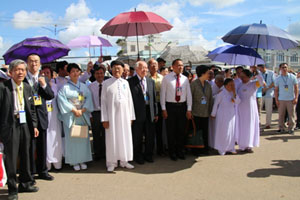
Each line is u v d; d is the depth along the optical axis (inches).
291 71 362.3
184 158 209.0
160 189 151.1
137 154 201.3
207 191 147.2
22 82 145.6
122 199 139.2
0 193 149.7
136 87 193.9
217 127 217.9
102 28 215.9
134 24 235.3
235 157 209.6
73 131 177.8
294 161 196.9
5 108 136.1
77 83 186.2
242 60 263.9
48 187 156.6
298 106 311.9
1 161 147.9
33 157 157.5
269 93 314.0
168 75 204.1
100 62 304.8
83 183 162.1
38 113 159.3
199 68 212.2
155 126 216.7
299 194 141.3
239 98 218.1
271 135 283.9
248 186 152.7
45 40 188.5
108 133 182.7
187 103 205.9
